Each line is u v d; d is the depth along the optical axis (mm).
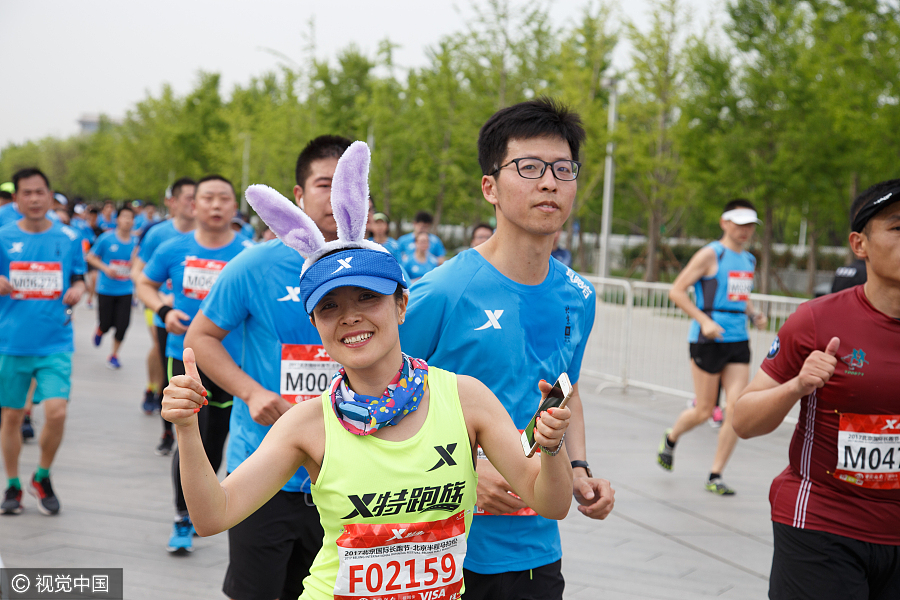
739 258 6234
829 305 2564
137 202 20000
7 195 9117
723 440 5773
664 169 23219
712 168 20656
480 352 2314
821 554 2482
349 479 1697
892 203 2395
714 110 20031
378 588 1709
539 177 2254
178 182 6582
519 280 2369
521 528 2336
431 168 27016
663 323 9555
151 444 6566
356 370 1729
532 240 2326
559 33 23750
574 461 2471
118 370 10023
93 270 17812
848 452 2469
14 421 4883
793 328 2604
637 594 3988
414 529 1717
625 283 9930
